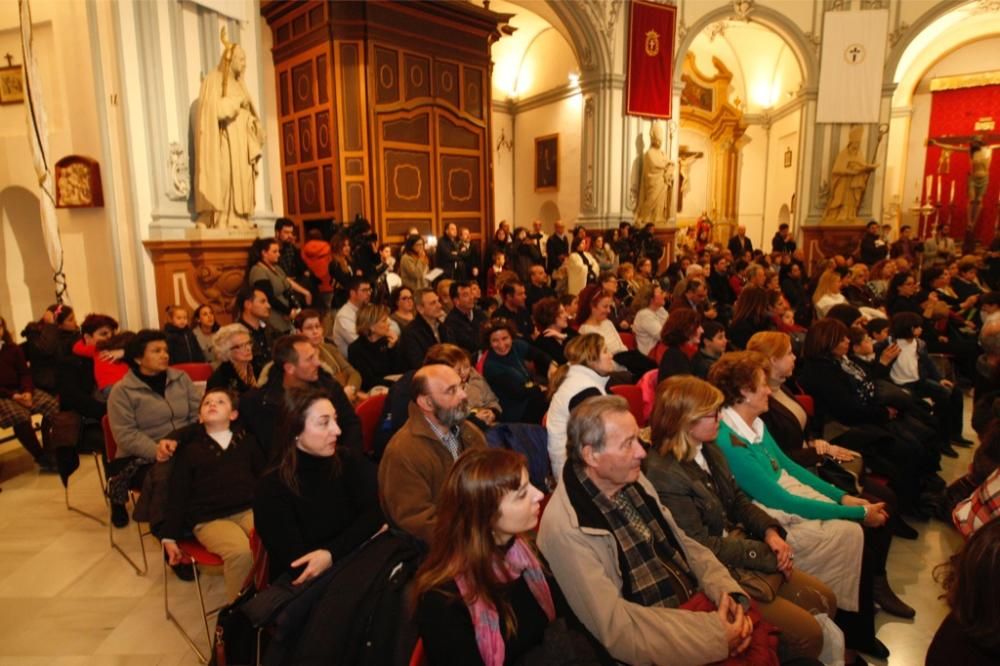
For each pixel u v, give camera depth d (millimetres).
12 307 6504
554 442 2504
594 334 2631
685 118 12875
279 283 4609
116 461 2764
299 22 7738
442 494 1418
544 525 1650
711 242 12141
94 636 2312
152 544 3008
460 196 8648
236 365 3104
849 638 2219
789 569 1974
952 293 6148
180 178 4789
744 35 12523
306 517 1865
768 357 2762
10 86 5602
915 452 3096
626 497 1764
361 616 1598
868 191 11008
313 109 7758
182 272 4773
